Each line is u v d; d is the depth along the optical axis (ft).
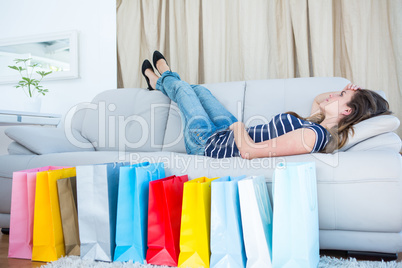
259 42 8.30
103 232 3.75
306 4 7.98
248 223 3.28
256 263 3.24
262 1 8.27
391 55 7.45
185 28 9.25
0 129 8.96
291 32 8.20
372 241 3.70
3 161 5.21
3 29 9.81
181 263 3.46
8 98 9.61
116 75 8.93
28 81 8.36
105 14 8.94
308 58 8.04
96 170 3.79
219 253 3.34
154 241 3.58
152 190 3.61
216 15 8.73
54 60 9.16
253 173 3.98
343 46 7.94
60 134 6.15
